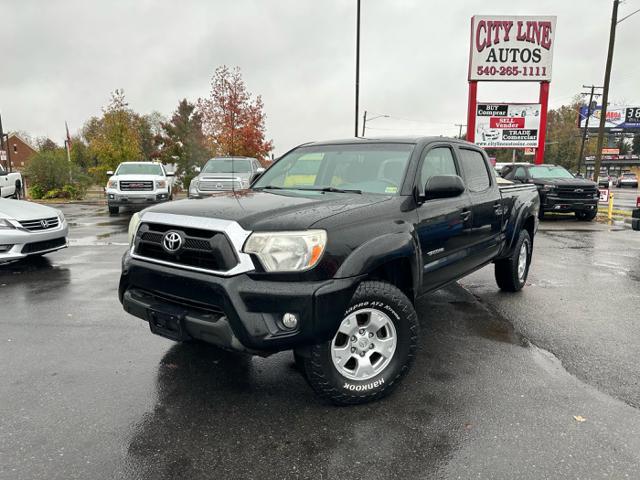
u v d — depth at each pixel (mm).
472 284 6617
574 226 13797
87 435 2836
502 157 80188
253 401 3270
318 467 2557
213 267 2939
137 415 3072
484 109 20000
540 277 7074
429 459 2627
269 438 2828
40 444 2736
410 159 3965
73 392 3371
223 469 2537
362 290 3123
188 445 2750
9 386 3455
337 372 3104
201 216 3084
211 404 3225
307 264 2857
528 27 19234
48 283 6477
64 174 23953
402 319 3291
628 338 4504
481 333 4625
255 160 16781
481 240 4883
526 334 4605
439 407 3193
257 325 2803
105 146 33281
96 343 4301
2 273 7094
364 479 2461
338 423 2994
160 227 3291
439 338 4484
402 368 3324
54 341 4340
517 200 5812
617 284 6645
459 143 4852
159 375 3660
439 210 4012
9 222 6922
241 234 2881
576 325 4875
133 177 16031
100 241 10227
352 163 4223
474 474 2498
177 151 39375
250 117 28609
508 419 3041
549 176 15711
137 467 2545
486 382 3568
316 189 4078
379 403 3250
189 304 3074
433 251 3926
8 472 2480
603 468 2541
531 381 3584
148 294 3350
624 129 74500
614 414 3104
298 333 2838
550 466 2561
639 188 55438
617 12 19531
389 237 3277
